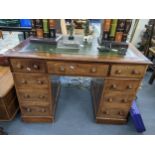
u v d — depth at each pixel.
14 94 1.57
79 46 1.37
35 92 1.38
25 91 1.38
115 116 1.55
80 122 1.63
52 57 1.14
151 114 1.78
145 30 2.79
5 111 1.47
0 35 2.02
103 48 1.32
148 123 1.65
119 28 1.30
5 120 1.56
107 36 1.35
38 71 1.23
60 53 1.22
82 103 1.92
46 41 1.37
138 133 1.53
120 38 1.35
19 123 1.58
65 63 1.18
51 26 1.33
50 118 1.56
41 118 1.56
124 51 1.31
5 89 1.41
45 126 1.56
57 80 1.85
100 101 1.44
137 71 1.21
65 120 1.64
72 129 1.54
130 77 1.25
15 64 1.20
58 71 1.22
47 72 1.24
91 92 2.06
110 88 1.33
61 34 1.67
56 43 1.37
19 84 1.33
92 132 1.52
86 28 1.57
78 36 1.62
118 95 1.38
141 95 2.09
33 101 1.44
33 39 1.38
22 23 1.93
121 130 1.56
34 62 1.18
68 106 1.85
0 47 1.85
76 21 1.67
